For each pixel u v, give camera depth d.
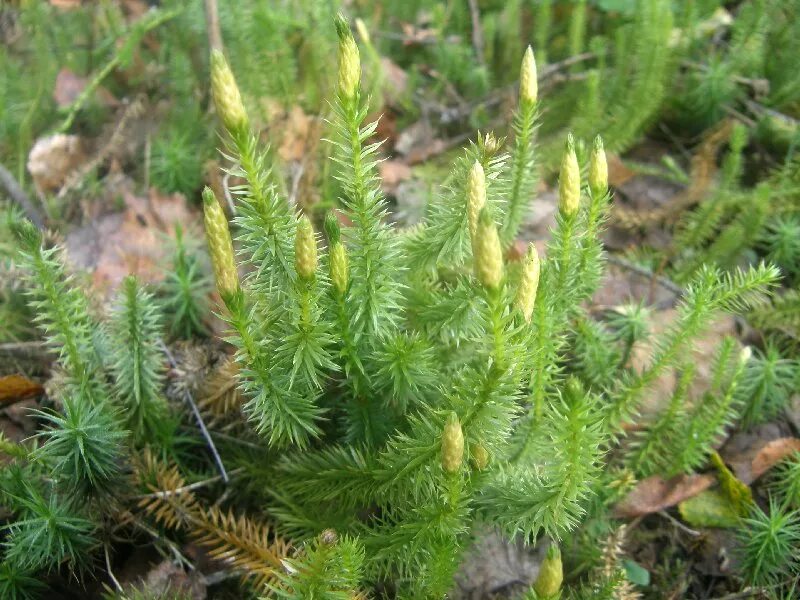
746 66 0.36
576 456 0.16
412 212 0.33
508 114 0.35
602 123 0.34
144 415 0.22
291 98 0.35
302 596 0.15
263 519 0.22
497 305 0.15
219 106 0.15
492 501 0.19
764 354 0.28
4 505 0.20
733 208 0.32
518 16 0.39
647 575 0.22
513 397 0.16
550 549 0.14
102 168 0.36
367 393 0.20
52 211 0.33
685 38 0.36
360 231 0.18
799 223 0.31
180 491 0.21
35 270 0.20
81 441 0.19
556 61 0.41
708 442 0.23
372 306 0.19
